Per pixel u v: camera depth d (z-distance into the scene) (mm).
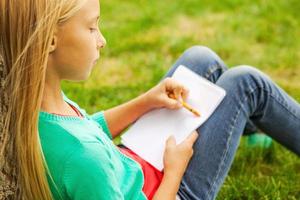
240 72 2439
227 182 3074
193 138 2271
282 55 4441
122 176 2010
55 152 1830
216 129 2332
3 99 1851
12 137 1854
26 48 1743
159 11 5145
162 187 2096
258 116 2521
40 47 1737
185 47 4570
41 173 1817
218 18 5027
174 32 4816
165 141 2285
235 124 2371
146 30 4836
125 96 3918
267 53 4477
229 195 2969
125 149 2316
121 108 2428
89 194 1817
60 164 1823
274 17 4922
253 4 5172
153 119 2371
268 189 3010
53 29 1745
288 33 4715
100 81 4133
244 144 3354
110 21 4973
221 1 5250
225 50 4523
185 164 2180
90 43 1850
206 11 5145
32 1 1740
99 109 3752
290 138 2602
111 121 2422
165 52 4539
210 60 2588
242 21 4922
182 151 2189
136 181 2068
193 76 2424
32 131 1788
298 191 3039
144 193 2123
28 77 1762
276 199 2943
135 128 2361
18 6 1751
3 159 1883
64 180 1824
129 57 4457
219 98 2340
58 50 1812
